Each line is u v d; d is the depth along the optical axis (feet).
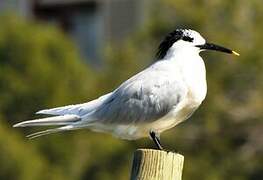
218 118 56.95
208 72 56.90
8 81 56.54
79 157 55.21
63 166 54.90
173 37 34.71
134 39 59.41
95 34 83.46
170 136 55.72
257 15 58.65
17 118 56.18
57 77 57.26
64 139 55.06
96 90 57.41
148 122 34.30
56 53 58.54
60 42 58.95
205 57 56.90
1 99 56.24
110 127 34.76
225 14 58.29
